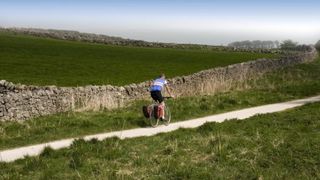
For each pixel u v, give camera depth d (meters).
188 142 16.70
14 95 21.73
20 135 18.44
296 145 16.02
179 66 63.41
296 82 40.41
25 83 37.94
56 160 14.62
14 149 16.70
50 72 47.59
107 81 42.56
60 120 21.00
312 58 79.19
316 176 13.59
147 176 13.22
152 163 14.39
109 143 16.52
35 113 22.66
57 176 13.12
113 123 21.00
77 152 15.29
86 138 18.20
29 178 13.05
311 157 14.96
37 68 50.03
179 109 24.77
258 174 13.49
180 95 30.28
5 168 13.91
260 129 18.91
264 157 14.95
